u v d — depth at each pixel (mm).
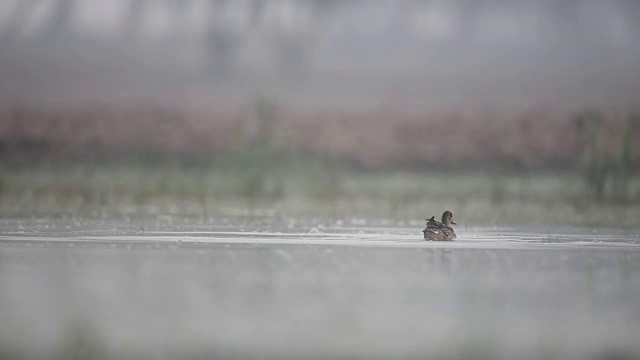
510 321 76688
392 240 137750
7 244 127062
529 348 67562
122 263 107750
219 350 66188
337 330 72812
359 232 152250
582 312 80312
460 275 100250
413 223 175500
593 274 101500
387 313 79312
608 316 78750
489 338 70312
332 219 184125
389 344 68375
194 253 118375
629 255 119500
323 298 85562
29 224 159875
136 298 84688
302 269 103750
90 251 119562
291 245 129375
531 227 167625
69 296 85375
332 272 101562
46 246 124875
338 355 65250
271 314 78250
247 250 122562
